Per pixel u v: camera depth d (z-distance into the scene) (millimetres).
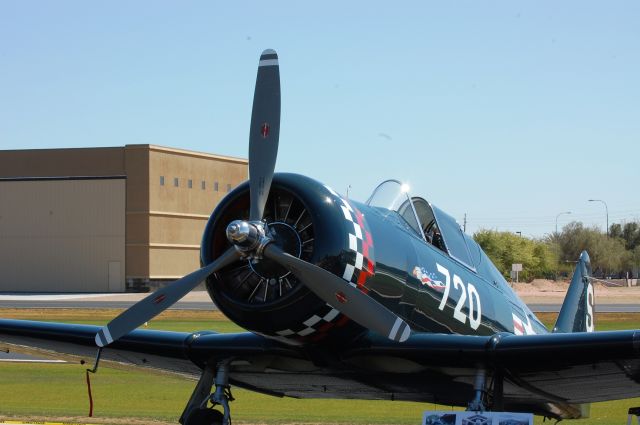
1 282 66250
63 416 12844
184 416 9055
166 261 64562
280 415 13820
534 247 87500
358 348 7828
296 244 7449
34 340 9867
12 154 66250
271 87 7766
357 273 7449
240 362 8703
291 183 7543
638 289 75375
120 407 14547
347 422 12844
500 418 7461
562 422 13758
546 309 41750
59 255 65250
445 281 8750
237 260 7520
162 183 64312
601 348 7363
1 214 66375
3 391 16484
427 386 8594
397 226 8352
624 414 14539
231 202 7715
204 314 38656
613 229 122188
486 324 9523
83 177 64688
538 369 7879
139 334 9086
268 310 7316
